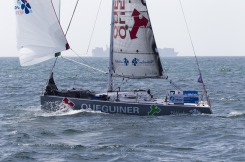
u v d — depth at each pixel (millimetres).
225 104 144125
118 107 108938
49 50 110938
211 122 103750
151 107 108312
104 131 94438
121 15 111875
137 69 112500
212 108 134125
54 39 110688
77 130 95188
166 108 108562
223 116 114188
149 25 111438
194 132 93312
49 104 112250
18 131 95250
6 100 158375
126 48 112250
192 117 108125
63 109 111500
